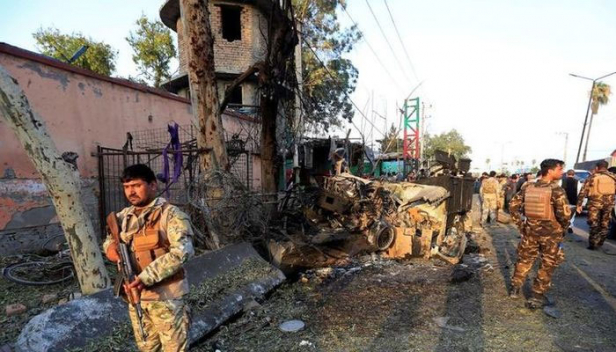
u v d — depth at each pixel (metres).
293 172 11.59
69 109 6.72
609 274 5.50
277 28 6.63
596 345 3.34
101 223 7.23
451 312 4.16
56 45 20.86
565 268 5.84
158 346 2.32
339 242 6.40
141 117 8.41
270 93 6.88
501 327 3.75
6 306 3.87
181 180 8.05
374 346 3.37
